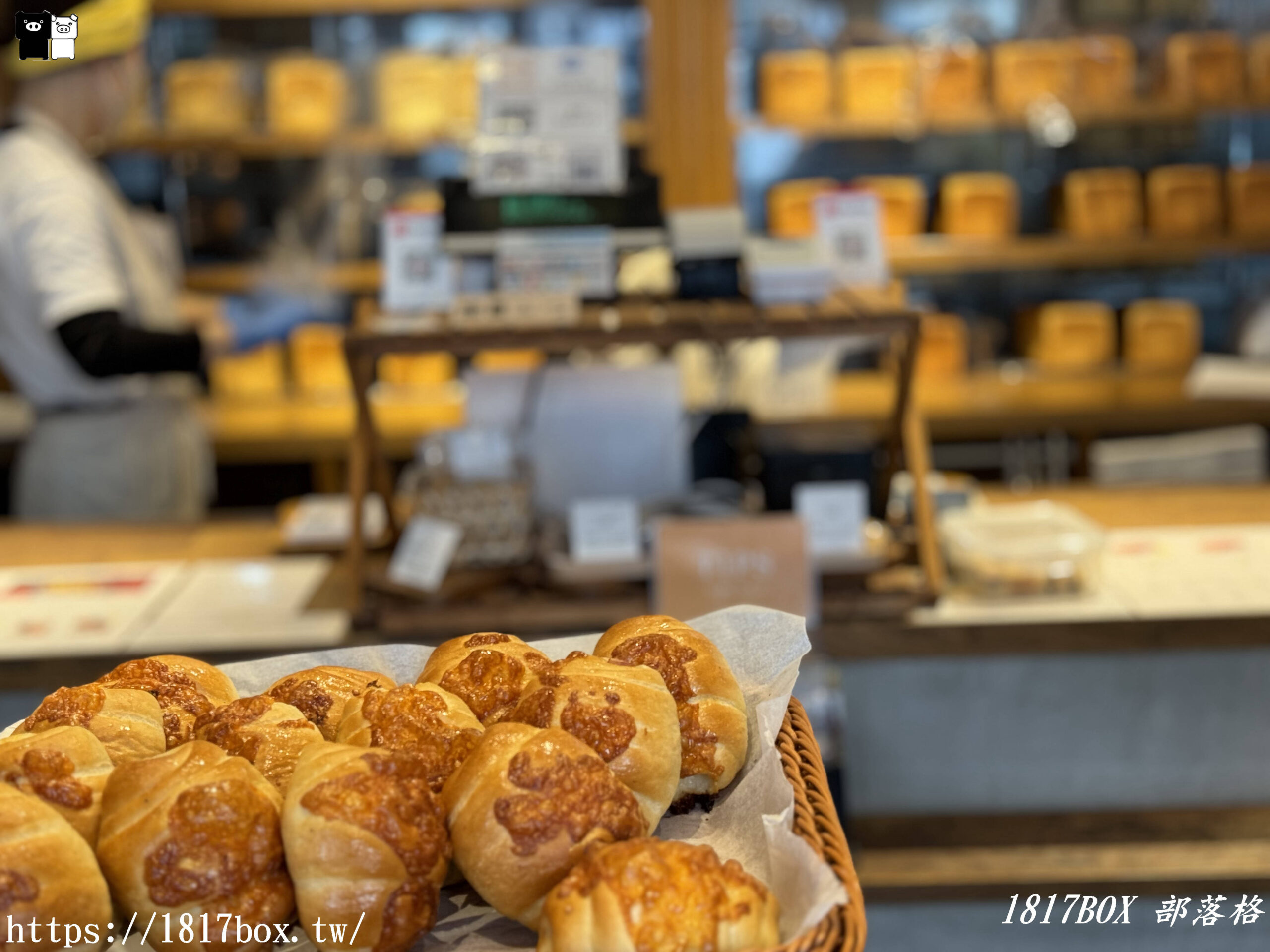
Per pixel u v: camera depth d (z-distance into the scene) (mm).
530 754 715
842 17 3689
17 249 2271
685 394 2578
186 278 3658
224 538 2324
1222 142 3846
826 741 1839
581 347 1702
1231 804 1921
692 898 640
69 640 1796
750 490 1991
